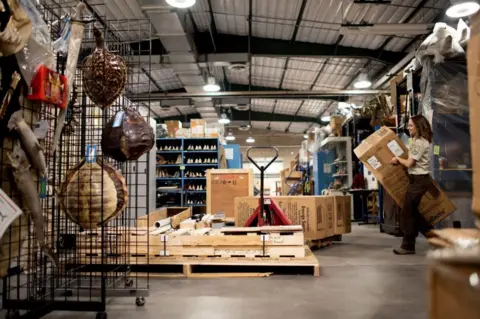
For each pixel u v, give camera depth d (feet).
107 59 7.44
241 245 11.29
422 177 13.51
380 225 21.84
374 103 28.12
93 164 7.32
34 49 6.28
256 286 9.51
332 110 52.60
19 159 6.01
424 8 22.94
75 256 9.71
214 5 25.34
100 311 6.94
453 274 2.05
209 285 9.66
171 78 41.91
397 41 27.81
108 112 10.05
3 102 5.63
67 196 7.06
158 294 8.81
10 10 5.51
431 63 15.80
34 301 6.87
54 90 6.59
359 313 7.34
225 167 33.88
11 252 6.21
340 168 32.45
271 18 26.40
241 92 39.24
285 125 67.10
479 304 1.82
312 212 14.82
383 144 14.44
